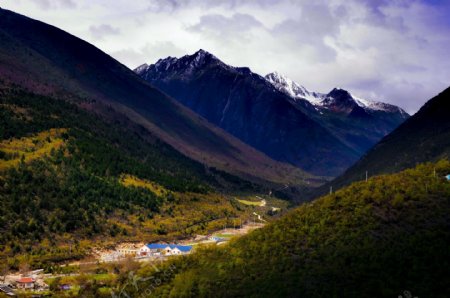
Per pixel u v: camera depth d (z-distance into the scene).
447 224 101.19
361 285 91.25
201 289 108.12
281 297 94.06
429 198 110.00
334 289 91.88
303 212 124.56
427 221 103.12
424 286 88.44
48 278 166.75
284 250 109.62
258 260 110.19
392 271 92.75
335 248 103.06
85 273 170.88
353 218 111.06
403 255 95.62
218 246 136.38
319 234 110.62
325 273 96.62
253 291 99.62
